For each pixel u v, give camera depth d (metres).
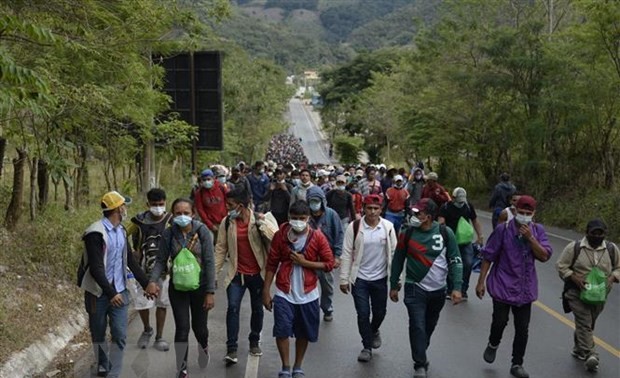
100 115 13.19
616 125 25.09
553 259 16.44
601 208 22.30
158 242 8.53
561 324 10.34
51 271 10.83
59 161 10.80
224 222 8.52
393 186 16.33
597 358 8.12
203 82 20.95
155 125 18.00
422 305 7.88
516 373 7.95
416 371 7.82
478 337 9.65
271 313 11.08
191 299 7.84
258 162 17.92
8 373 7.31
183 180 29.42
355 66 94.44
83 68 11.24
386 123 54.06
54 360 8.30
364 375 8.00
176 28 14.76
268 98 49.97
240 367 8.22
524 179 29.67
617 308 11.27
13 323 8.41
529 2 31.48
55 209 13.65
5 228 11.98
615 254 8.23
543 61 26.27
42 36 7.36
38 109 7.98
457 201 11.73
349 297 12.34
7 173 16.28
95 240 6.99
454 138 36.22
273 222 8.50
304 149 106.56
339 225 10.12
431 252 7.86
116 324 7.20
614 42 21.66
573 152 27.28
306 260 7.55
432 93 35.34
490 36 29.06
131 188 20.11
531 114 28.58
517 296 7.80
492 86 29.45
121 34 11.59
